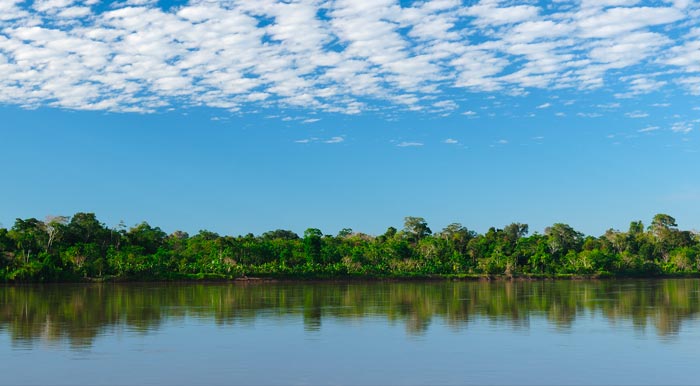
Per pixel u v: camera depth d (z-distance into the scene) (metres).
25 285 121.44
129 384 27.58
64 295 85.94
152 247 186.12
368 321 50.59
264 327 46.72
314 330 44.91
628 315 54.69
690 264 197.25
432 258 187.62
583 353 34.75
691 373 29.50
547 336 41.38
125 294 88.25
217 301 72.94
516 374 29.50
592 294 87.00
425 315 55.34
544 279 166.75
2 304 68.50
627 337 40.72
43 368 30.69
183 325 47.97
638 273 183.00
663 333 42.62
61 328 45.78
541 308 62.31
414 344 38.19
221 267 147.00
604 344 37.78
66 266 135.62
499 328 45.72
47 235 159.62
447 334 42.62
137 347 37.00
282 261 157.88
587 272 178.88
